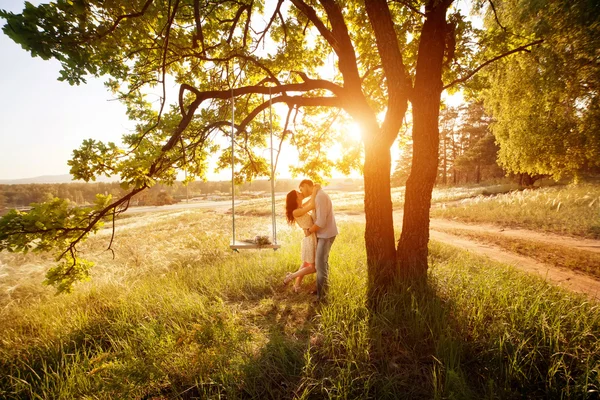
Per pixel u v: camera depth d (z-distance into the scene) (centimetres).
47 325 389
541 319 293
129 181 324
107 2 337
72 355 295
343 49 442
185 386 256
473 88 597
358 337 291
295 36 648
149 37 411
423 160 403
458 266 527
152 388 255
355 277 449
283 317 384
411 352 282
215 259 745
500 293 364
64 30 289
